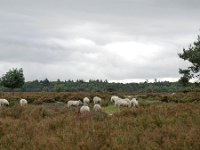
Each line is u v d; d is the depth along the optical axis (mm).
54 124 13188
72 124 13078
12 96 41531
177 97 37781
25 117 15914
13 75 78062
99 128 12211
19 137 11523
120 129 11992
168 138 10758
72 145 10469
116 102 29844
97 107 25078
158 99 39562
